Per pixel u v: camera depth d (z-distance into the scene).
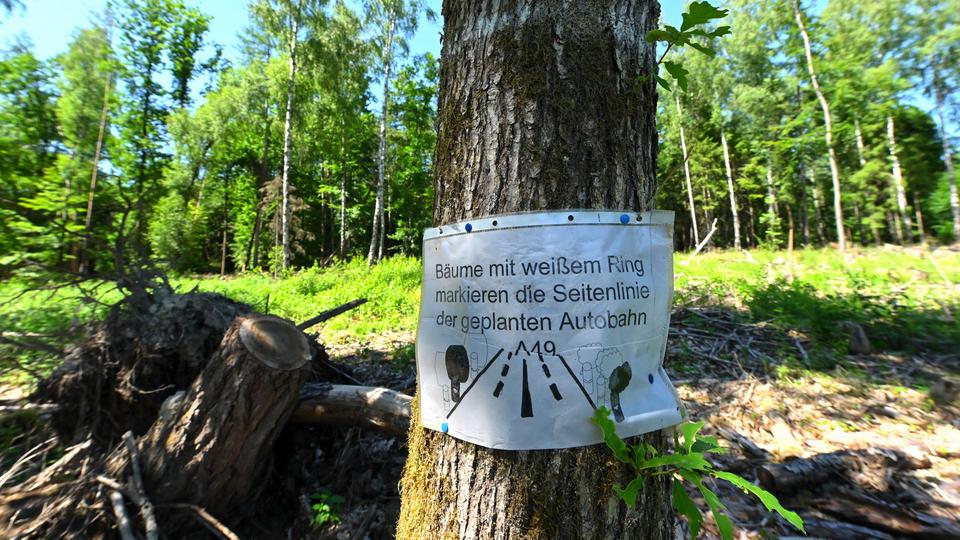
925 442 3.31
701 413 4.08
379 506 2.79
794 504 2.67
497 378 1.32
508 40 1.38
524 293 1.30
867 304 6.29
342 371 4.14
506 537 1.29
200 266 33.97
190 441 2.46
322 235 35.38
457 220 1.44
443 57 1.57
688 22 1.25
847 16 21.92
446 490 1.39
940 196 29.11
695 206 36.94
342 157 28.55
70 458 2.75
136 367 3.10
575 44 1.36
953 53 22.62
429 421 1.46
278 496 2.96
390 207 32.91
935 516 2.47
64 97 15.46
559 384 1.29
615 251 1.33
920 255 14.66
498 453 1.31
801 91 25.62
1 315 5.25
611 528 1.29
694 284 9.47
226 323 3.35
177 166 27.06
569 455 1.29
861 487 2.76
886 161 26.89
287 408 2.66
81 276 3.80
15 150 9.80
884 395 4.28
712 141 33.72
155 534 2.13
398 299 9.25
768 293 7.12
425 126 29.50
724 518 1.12
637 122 1.43
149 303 3.45
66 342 3.86
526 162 1.34
